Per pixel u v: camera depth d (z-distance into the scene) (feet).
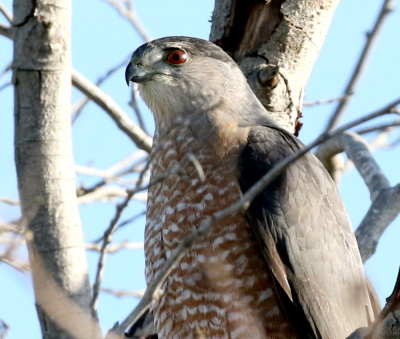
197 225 34.37
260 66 39.96
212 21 40.91
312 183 35.96
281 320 33.71
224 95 38.24
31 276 25.67
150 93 39.19
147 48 39.68
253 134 36.37
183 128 36.55
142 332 38.81
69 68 27.32
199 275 33.86
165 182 35.37
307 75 40.52
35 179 26.50
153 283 22.57
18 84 27.02
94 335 24.43
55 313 24.91
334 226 35.76
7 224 26.96
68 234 26.25
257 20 39.83
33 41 26.99
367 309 35.55
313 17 39.93
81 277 25.91
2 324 25.96
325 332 33.99
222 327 33.83
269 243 33.71
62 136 26.96
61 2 27.27
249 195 22.72
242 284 33.60
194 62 39.09
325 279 34.60
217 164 35.06
